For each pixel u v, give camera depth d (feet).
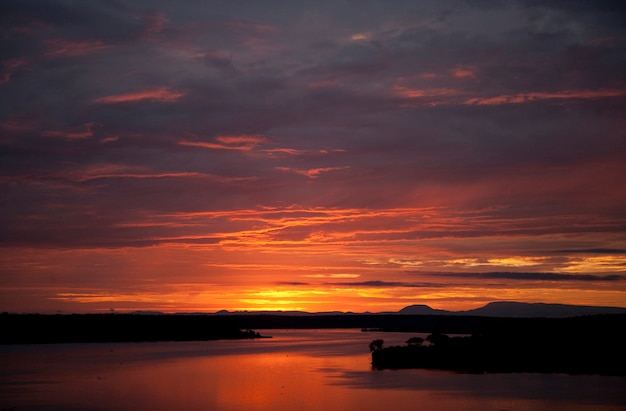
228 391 192.75
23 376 234.99
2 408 164.14
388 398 174.60
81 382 216.54
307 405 166.30
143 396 184.03
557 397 172.35
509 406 160.97
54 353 361.51
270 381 215.92
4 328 520.83
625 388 187.32
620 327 300.40
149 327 578.66
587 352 255.70
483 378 212.02
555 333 298.76
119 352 368.89
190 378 227.61
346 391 188.65
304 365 272.92
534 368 233.55
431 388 191.31
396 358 270.05
